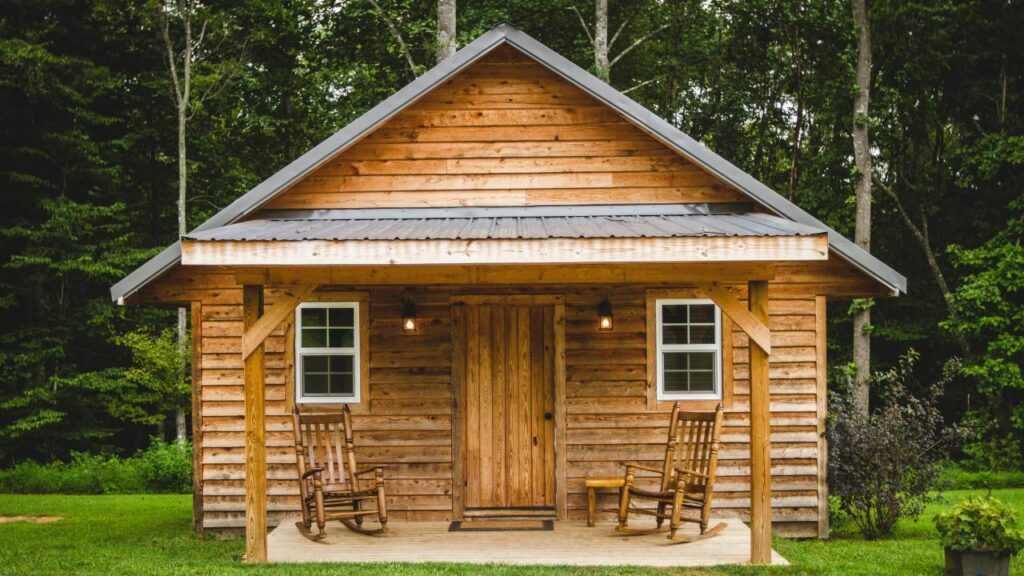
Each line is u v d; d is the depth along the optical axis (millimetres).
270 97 24344
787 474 10797
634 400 10859
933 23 21750
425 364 10906
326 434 10352
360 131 10461
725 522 10133
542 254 7797
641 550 9102
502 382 10984
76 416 21422
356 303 10945
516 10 21484
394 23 21188
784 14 22156
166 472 17578
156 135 24891
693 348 10891
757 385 8422
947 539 8477
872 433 11078
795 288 10859
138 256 21266
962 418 21609
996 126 21781
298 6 21969
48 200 20453
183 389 20609
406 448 10836
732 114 24797
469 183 10719
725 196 10625
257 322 8469
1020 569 8961
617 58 22297
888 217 24594
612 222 9641
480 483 10922
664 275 8430
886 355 24000
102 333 21547
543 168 10719
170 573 8336
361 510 10391
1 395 20422
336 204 10672
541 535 9883
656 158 10688
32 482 17578
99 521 12617
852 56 21250
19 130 20812
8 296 20359
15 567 8805
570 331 10930
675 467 9680
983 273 20094
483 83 10805
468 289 10953
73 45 22109
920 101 22484
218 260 7828
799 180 24625
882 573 8500
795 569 8305
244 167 26125
